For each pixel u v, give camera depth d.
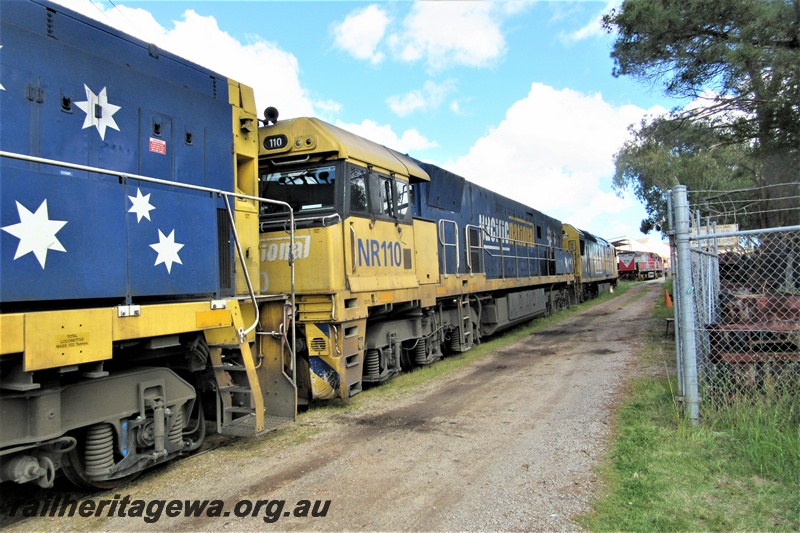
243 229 5.71
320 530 3.42
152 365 4.49
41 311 3.35
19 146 3.64
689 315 5.25
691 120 10.66
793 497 3.60
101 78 4.29
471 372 8.80
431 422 5.86
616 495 3.77
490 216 13.39
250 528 3.46
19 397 3.35
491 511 3.62
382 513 3.64
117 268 3.86
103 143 4.25
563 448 4.83
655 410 5.77
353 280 6.61
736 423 4.93
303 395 6.47
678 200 5.32
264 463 4.68
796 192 10.62
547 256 18.89
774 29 8.05
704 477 4.02
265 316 6.02
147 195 4.15
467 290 10.91
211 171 5.32
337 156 6.67
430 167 9.84
